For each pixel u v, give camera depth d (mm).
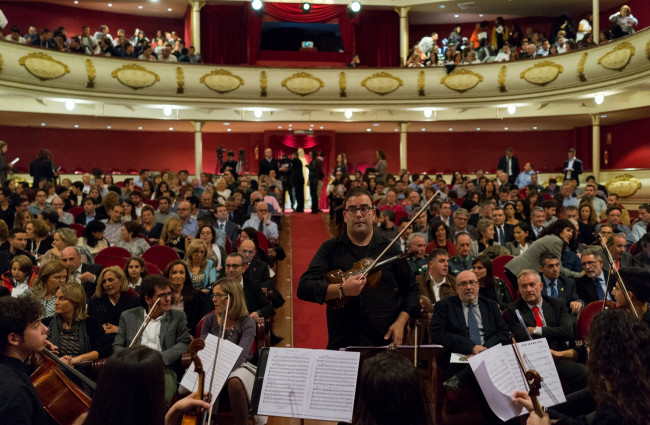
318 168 15602
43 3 20188
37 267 6785
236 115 19359
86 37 17859
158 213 10461
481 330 5230
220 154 18125
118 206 9812
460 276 5246
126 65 17641
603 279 6734
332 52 22156
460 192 15039
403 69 19016
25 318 3086
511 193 12148
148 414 2314
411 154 21906
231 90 18734
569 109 17922
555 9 21125
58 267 5777
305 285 3816
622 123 19125
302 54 21953
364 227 3947
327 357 3266
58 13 20453
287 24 23469
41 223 8406
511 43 20281
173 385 5016
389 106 19125
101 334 5129
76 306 5059
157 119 18672
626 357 2719
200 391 3232
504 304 5738
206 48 21547
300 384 3215
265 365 3303
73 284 5078
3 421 2814
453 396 4777
